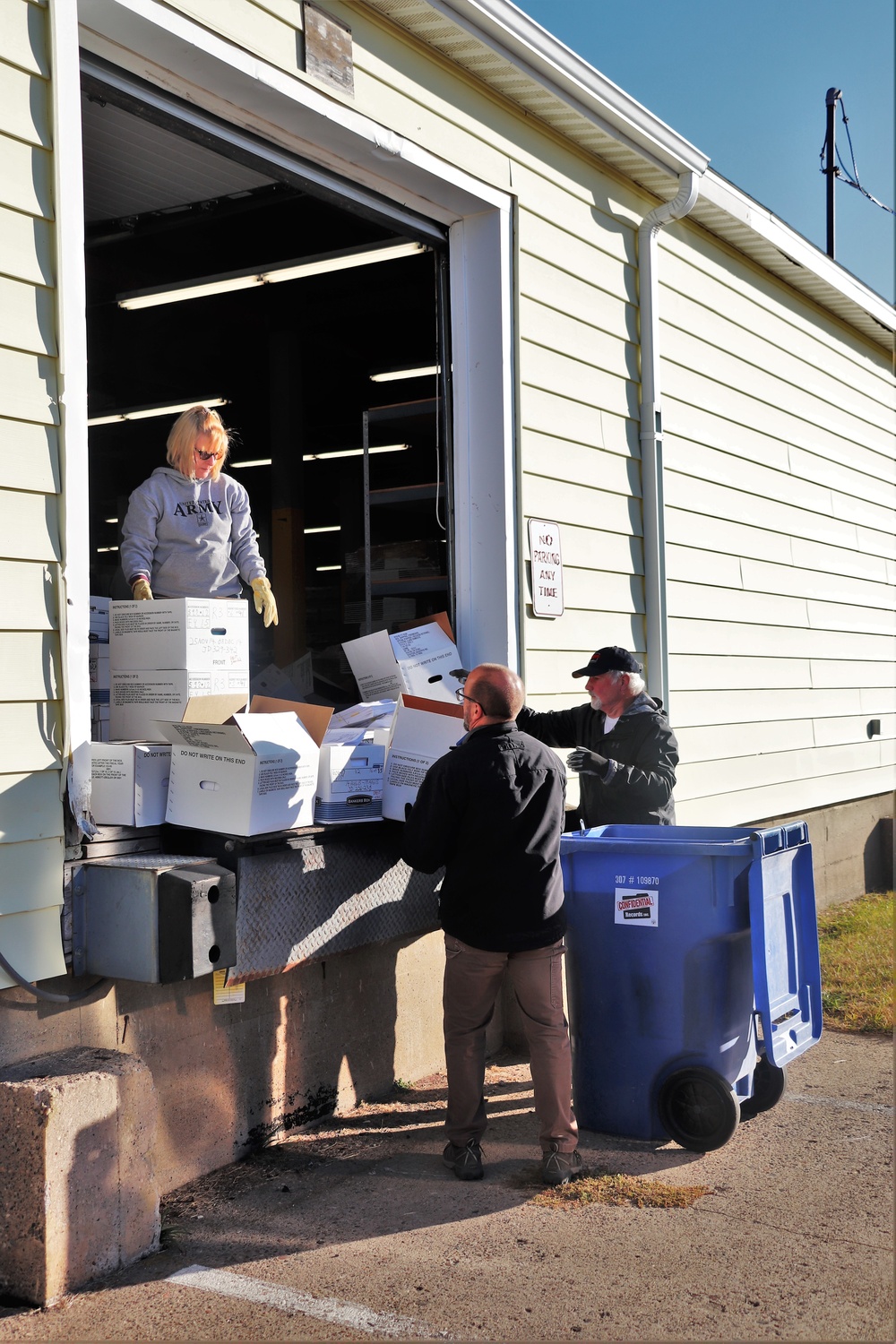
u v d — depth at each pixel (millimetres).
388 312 8953
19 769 3205
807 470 8484
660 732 4668
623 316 6223
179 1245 3299
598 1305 2939
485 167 5191
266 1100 4047
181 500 4398
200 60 3900
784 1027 4215
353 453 12016
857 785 9148
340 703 6395
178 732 3621
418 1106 4500
